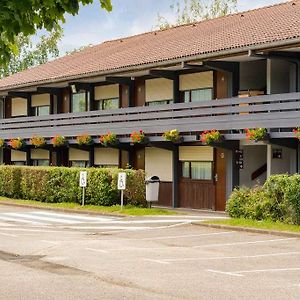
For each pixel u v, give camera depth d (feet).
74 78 107.04
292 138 76.84
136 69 94.48
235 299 31.35
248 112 78.89
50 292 33.73
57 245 53.47
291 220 61.52
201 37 96.94
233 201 68.23
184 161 94.89
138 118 95.66
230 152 85.10
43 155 125.39
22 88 122.42
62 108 122.21
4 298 32.32
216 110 82.94
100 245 53.36
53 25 20.11
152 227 67.10
